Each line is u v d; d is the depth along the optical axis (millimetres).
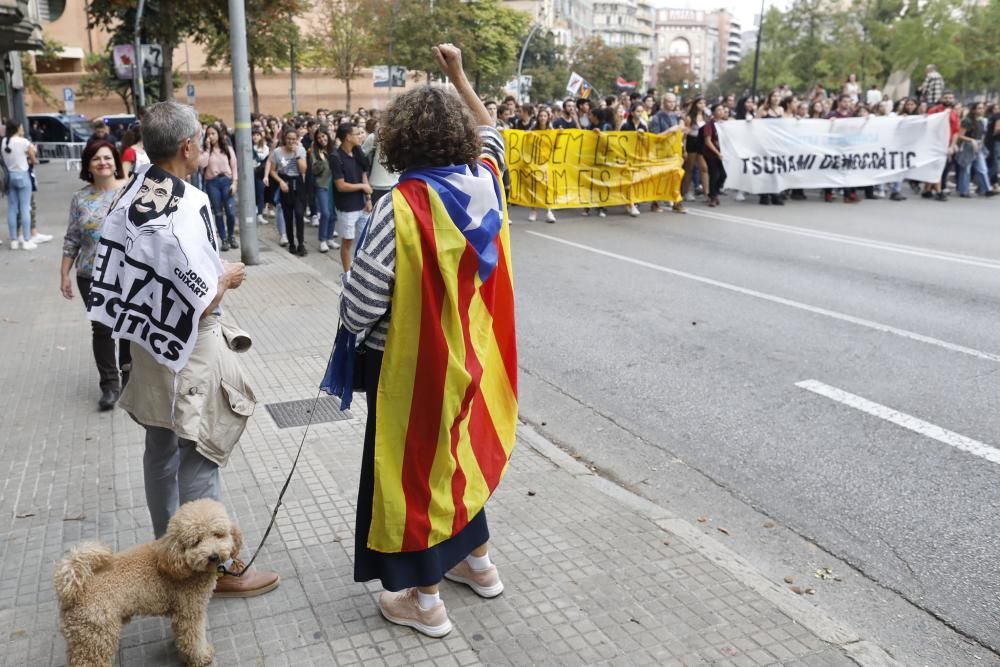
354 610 3287
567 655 3045
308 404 5668
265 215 16469
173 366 3039
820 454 5211
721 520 4438
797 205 16750
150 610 2756
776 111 17141
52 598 3330
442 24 47500
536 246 12469
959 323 8008
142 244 2996
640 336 7766
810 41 54906
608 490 4547
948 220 14430
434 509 2977
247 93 10492
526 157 14820
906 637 3453
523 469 4820
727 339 7625
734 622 3285
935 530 4297
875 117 16781
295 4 25438
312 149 11812
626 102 19578
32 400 5684
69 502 4191
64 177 25219
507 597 3416
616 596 3443
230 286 3205
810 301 8922
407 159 2854
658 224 14508
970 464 5035
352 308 2793
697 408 6008
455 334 2877
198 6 23594
